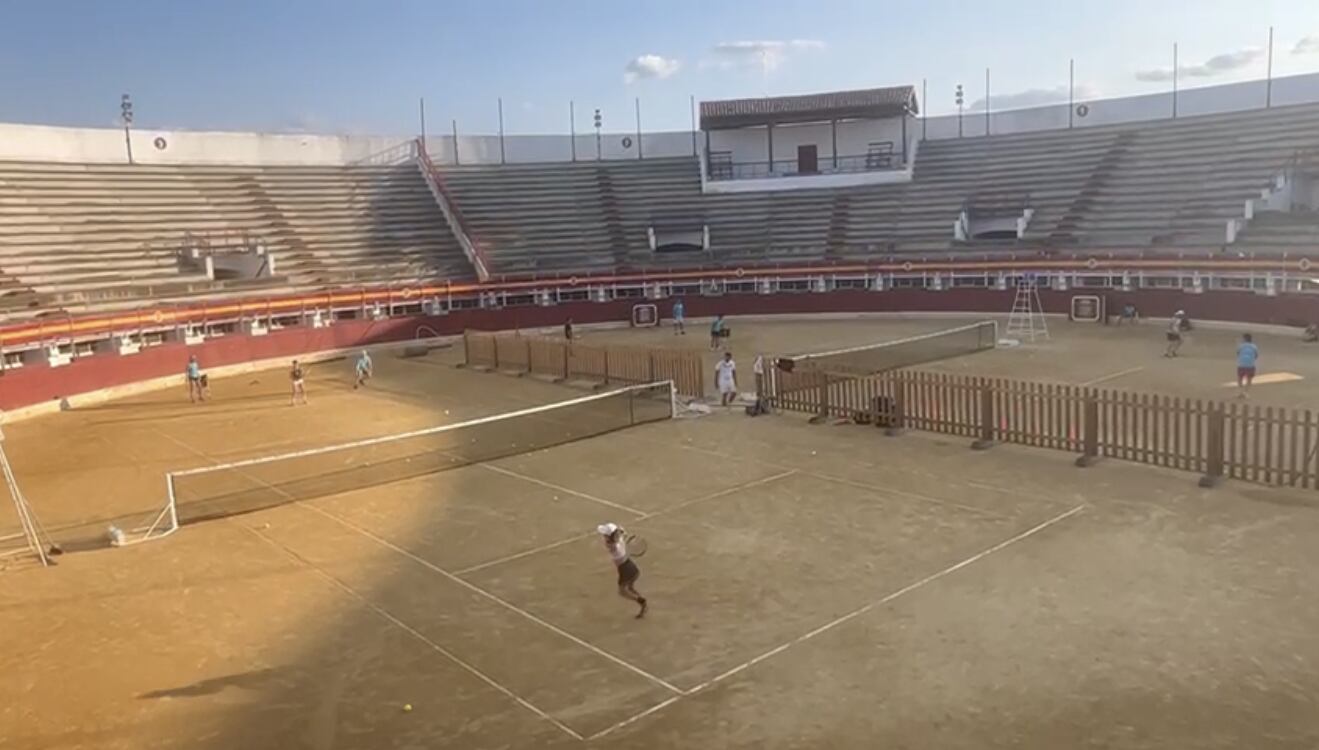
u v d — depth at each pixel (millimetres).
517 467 24688
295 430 31062
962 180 63625
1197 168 55188
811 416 29000
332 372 44656
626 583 15141
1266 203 51375
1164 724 11281
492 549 18547
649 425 29016
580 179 69062
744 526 19219
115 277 46625
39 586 17703
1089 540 17469
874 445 25312
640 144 73250
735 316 60406
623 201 67375
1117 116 66125
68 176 53156
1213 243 49750
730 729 11656
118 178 55188
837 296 59000
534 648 14164
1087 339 44281
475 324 56594
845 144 70500
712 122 69188
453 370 43125
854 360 37500
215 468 22250
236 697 13086
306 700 12914
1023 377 34000
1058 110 67562
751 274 59969
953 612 14664
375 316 53469
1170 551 16734
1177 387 31312
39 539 20328
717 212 66250
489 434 28859
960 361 37969
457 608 15789
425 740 11750
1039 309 53844
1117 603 14695
